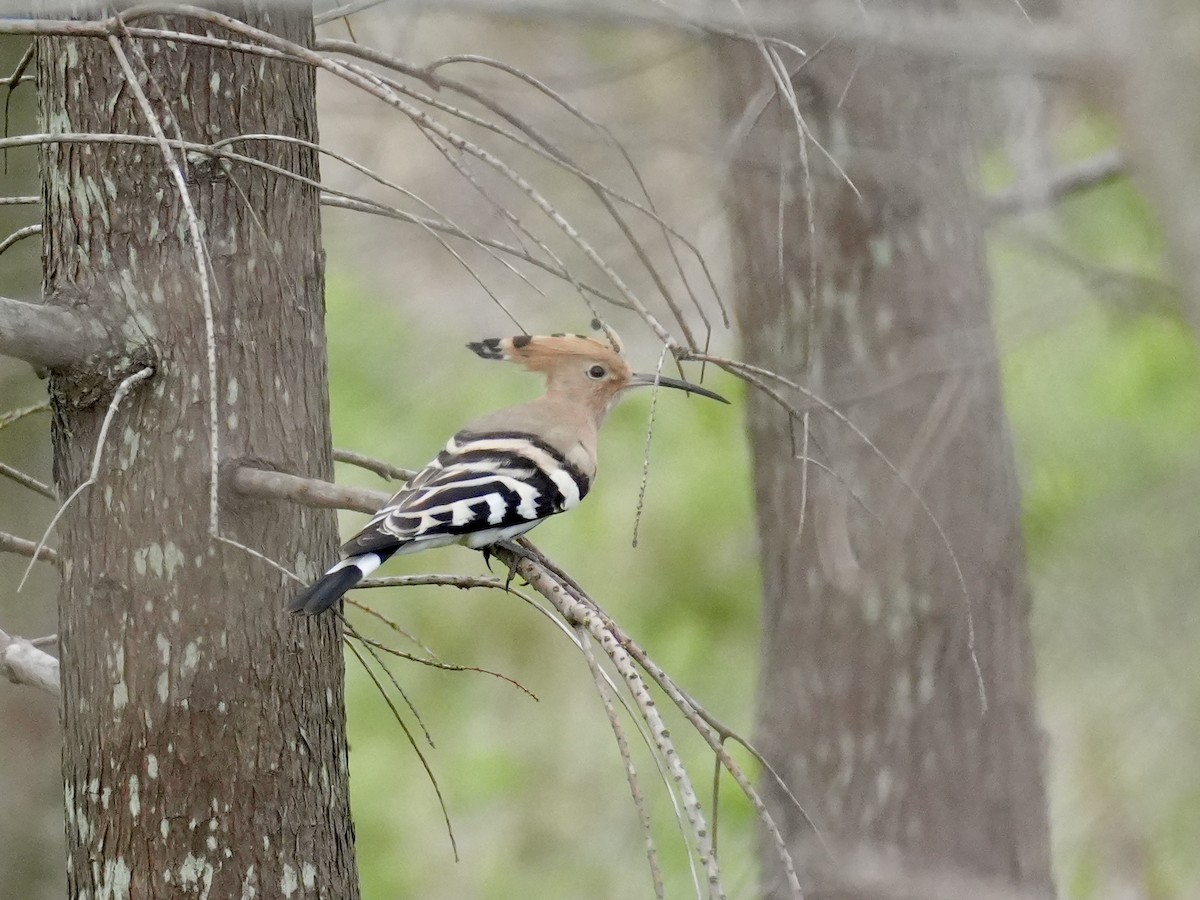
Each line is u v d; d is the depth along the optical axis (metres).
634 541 6.22
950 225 11.00
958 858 11.56
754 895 11.95
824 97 10.46
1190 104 7.32
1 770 11.56
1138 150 7.47
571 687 16.56
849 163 10.55
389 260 15.67
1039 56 7.39
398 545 8.59
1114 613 11.02
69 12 7.42
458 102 14.07
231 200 7.64
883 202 11.02
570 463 9.54
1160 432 12.32
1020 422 12.61
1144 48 7.32
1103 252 11.38
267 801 7.61
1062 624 11.16
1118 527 11.24
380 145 14.69
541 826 15.83
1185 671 10.83
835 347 11.24
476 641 16.61
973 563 11.33
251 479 7.47
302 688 7.79
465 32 13.54
